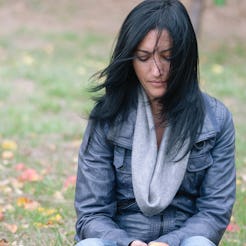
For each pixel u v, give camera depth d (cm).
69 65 1446
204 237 386
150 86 385
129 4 2123
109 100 404
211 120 403
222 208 409
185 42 374
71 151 892
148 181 393
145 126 399
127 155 405
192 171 404
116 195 421
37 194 708
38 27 1881
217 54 1627
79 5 2102
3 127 980
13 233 596
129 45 379
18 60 1474
